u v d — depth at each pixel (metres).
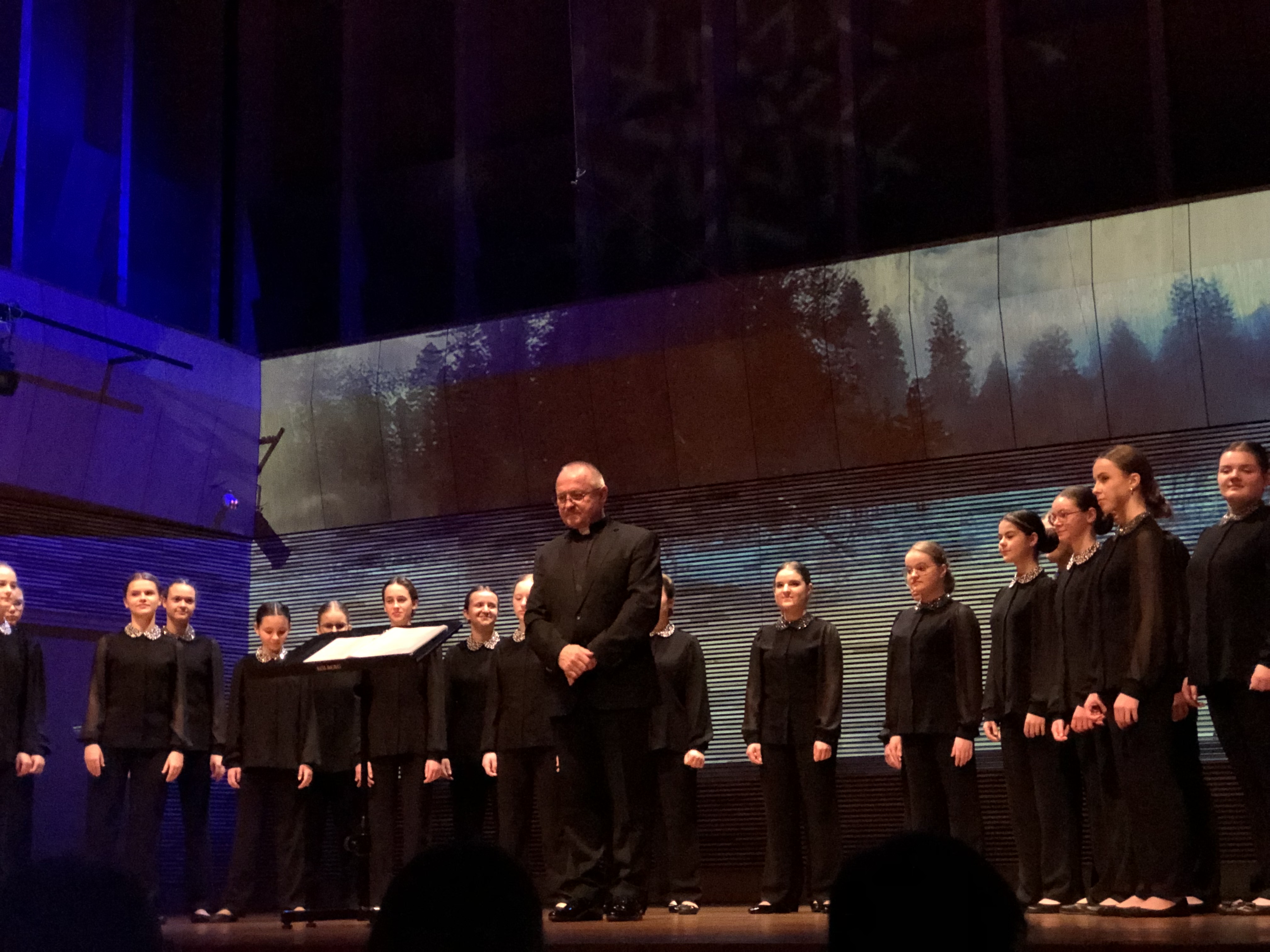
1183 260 7.25
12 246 8.60
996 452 7.66
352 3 10.26
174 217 10.21
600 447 8.59
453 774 7.18
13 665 6.36
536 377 8.73
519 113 10.01
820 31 9.12
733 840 7.94
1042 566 7.46
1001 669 5.80
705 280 8.86
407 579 7.92
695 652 6.93
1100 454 7.42
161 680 6.72
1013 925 1.20
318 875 7.11
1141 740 4.28
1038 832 5.66
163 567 8.87
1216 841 4.51
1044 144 8.49
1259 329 7.07
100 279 9.47
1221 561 4.39
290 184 10.43
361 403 9.16
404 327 9.96
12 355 7.59
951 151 8.70
